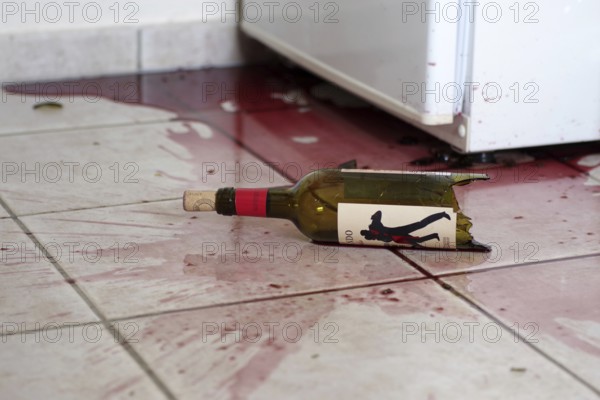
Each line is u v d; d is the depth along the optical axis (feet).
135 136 7.08
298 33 7.87
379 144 6.97
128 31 8.77
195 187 6.05
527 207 5.71
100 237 5.23
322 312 4.40
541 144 6.40
